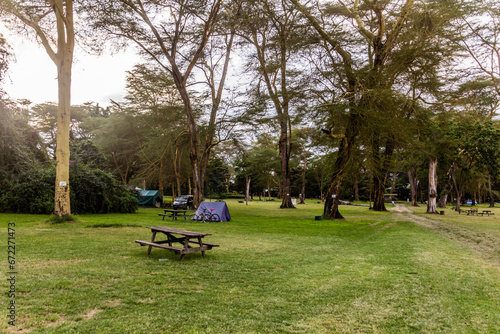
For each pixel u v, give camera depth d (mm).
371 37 23781
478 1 20109
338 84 21703
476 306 5277
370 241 13508
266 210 37500
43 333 3682
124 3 21125
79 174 24109
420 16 20969
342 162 24672
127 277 6223
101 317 4254
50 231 12703
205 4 22656
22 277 5883
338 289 6012
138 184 44406
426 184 70812
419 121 24172
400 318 4676
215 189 86062
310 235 15078
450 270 7867
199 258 8414
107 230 13688
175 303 4922
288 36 25047
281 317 4578
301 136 42750
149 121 40812
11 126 21422
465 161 39062
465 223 23625
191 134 29094
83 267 6836
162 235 12648
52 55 15758
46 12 17234
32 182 21516
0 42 17500
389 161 22734
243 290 5781
